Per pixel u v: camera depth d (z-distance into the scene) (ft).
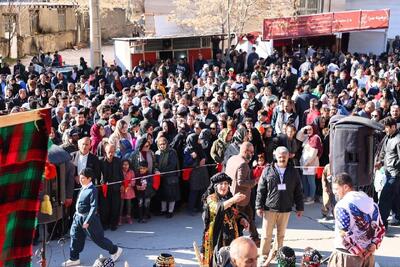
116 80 63.87
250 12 100.27
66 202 27.17
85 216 27.17
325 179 33.78
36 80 59.52
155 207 35.45
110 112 40.81
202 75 69.46
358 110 42.73
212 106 42.65
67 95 48.67
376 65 74.02
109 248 27.91
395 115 37.14
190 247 30.30
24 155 12.69
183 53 89.30
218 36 92.63
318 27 89.71
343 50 98.07
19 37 120.16
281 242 27.89
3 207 12.48
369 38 95.61
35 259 28.35
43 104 48.42
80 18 144.15
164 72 68.59
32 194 12.89
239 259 14.53
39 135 12.87
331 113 38.09
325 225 33.55
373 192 31.96
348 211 20.52
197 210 35.70
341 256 20.92
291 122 36.55
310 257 22.56
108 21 147.33
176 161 34.53
